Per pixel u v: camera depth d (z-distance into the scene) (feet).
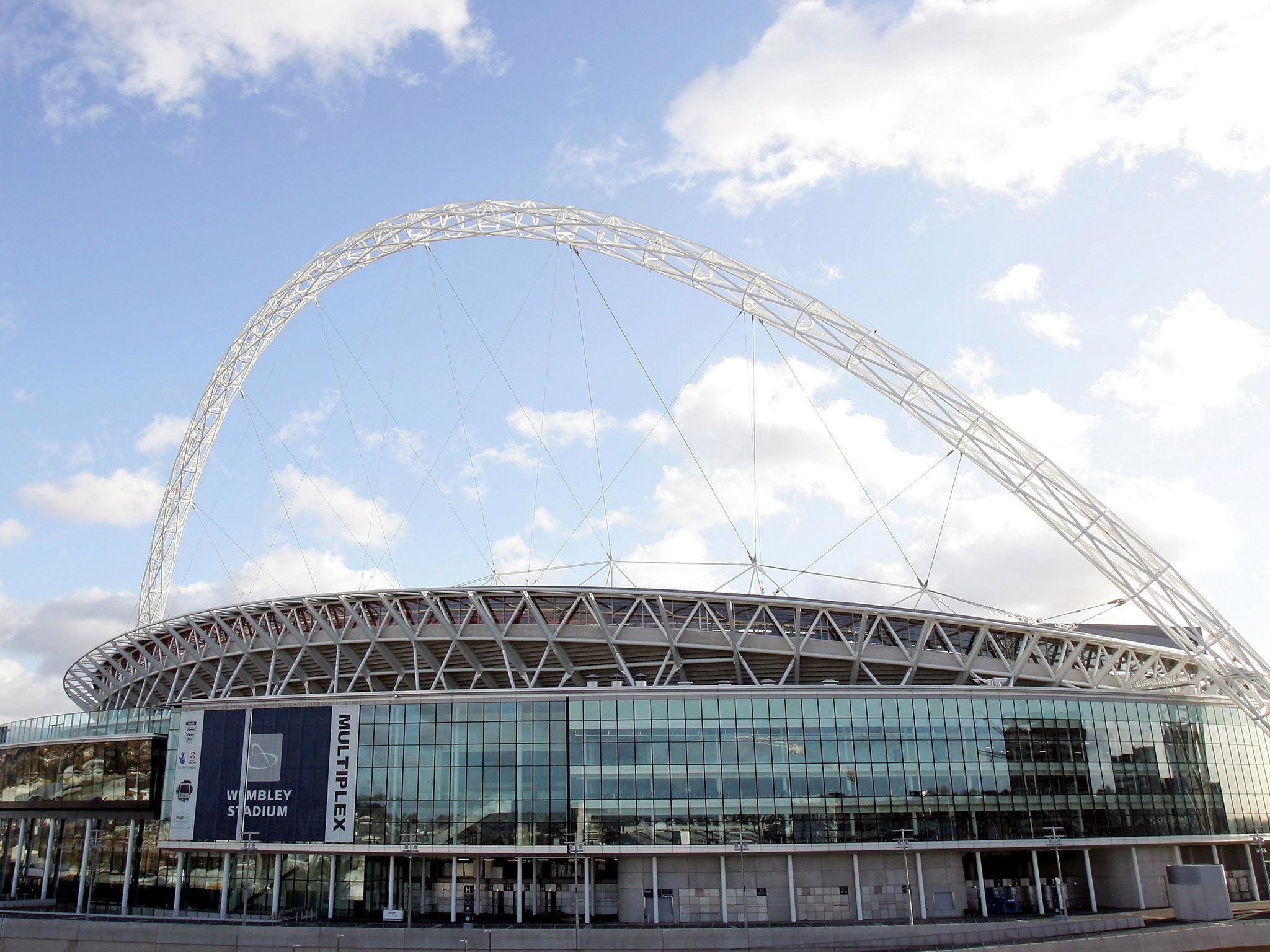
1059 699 212.84
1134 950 153.69
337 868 210.38
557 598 235.20
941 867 199.00
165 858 232.94
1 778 270.26
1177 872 185.06
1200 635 199.31
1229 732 227.20
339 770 210.59
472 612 238.89
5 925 167.94
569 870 206.69
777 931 155.53
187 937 159.12
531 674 249.75
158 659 302.86
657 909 194.70
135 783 242.17
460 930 157.28
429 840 202.80
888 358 209.87
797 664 227.40
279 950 155.74
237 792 216.13
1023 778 205.46
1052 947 147.54
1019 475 205.87
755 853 195.62
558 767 203.62
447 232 267.80
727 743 202.80
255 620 265.54
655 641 230.68
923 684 232.94
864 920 191.83
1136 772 212.23
